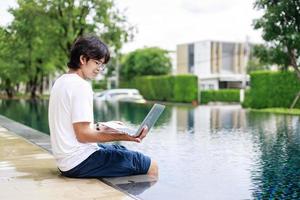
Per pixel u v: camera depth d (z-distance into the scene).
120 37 18.48
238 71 47.06
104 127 3.79
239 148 6.76
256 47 16.70
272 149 6.63
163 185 3.97
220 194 3.85
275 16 15.18
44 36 17.31
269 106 18.98
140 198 3.50
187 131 9.41
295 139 7.91
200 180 4.40
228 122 11.98
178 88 29.69
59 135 3.88
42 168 4.43
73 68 3.96
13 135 7.59
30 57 18.41
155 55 39.84
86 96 3.77
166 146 6.99
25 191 3.52
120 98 29.20
